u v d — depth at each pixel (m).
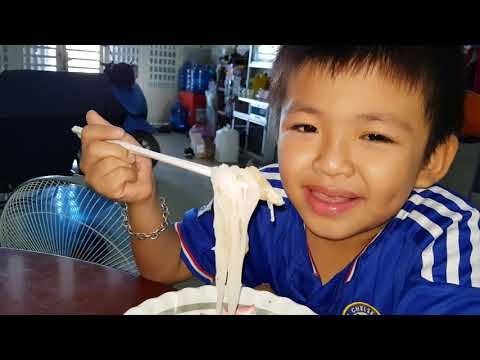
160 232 1.02
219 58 6.95
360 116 0.68
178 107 6.92
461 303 0.76
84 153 0.91
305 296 1.01
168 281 1.06
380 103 0.68
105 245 1.23
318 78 0.70
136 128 4.29
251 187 0.81
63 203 1.25
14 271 0.95
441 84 0.74
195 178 4.27
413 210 0.96
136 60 6.90
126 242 1.23
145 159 0.97
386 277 0.92
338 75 0.69
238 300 0.82
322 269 1.01
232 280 0.81
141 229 1.00
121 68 4.34
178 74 7.23
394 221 0.95
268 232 1.08
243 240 0.81
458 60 0.79
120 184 0.89
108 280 0.93
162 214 1.04
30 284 0.90
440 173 0.84
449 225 0.89
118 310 0.83
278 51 0.87
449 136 0.82
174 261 1.05
